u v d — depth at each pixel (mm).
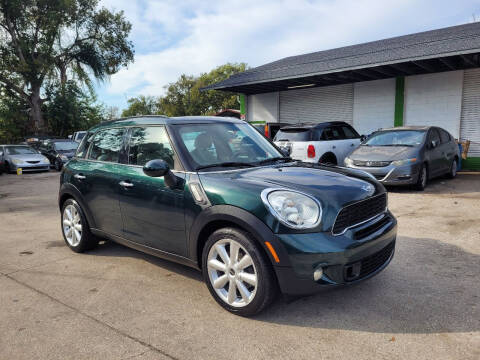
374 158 8086
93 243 4523
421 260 3904
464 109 12508
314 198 2643
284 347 2412
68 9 27891
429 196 7426
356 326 2641
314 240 2527
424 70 12961
